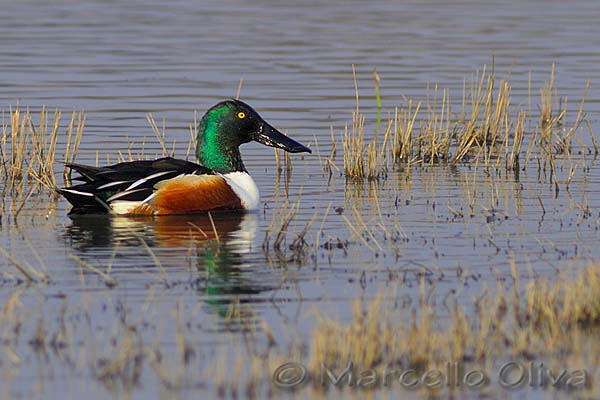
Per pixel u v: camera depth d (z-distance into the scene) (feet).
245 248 41.93
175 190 47.06
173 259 40.24
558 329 32.27
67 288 36.50
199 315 33.91
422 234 44.04
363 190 52.54
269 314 34.06
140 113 68.28
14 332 32.35
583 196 50.70
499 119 65.92
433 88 76.02
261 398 28.35
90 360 30.45
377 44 92.79
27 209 48.26
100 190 46.55
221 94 73.87
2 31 97.86
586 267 38.50
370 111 69.62
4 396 28.35
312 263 39.83
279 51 89.66
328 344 30.22
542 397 28.94
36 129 63.31
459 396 28.94
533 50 89.86
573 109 70.44
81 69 81.82
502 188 52.75
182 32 98.68
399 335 31.50
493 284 37.06
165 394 28.48
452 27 101.35
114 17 107.04
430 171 57.16
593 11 110.52
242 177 49.26
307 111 69.36
